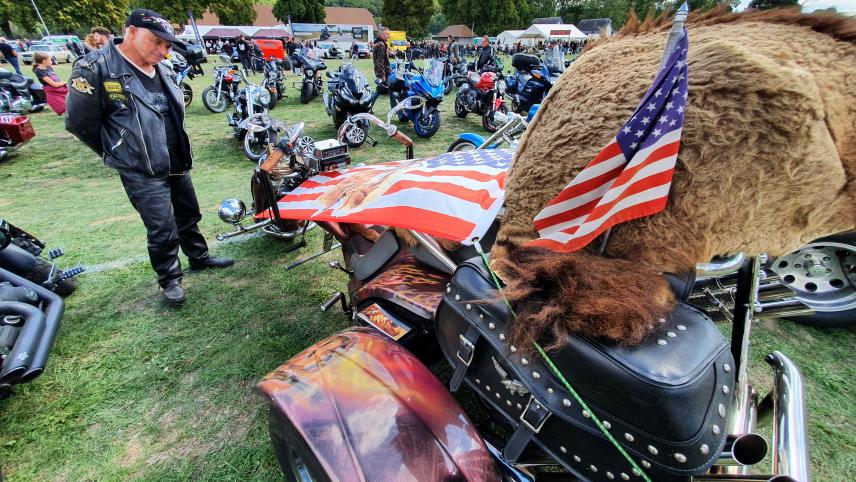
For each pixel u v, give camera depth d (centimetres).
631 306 83
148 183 280
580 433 91
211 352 265
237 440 207
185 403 228
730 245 90
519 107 964
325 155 322
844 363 249
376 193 187
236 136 771
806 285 275
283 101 1222
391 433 111
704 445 77
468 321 106
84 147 768
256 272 360
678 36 79
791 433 102
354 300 225
